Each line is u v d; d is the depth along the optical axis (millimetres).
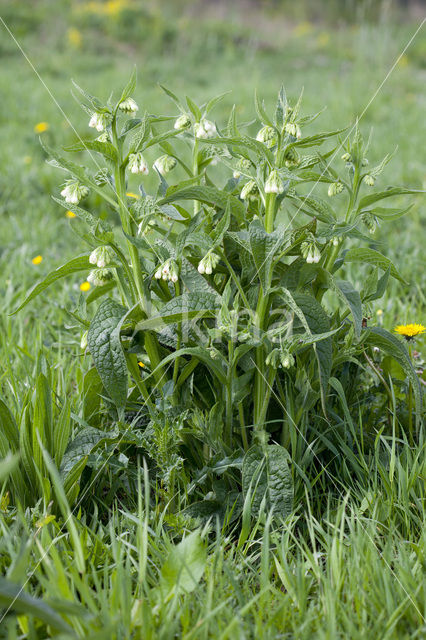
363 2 14633
